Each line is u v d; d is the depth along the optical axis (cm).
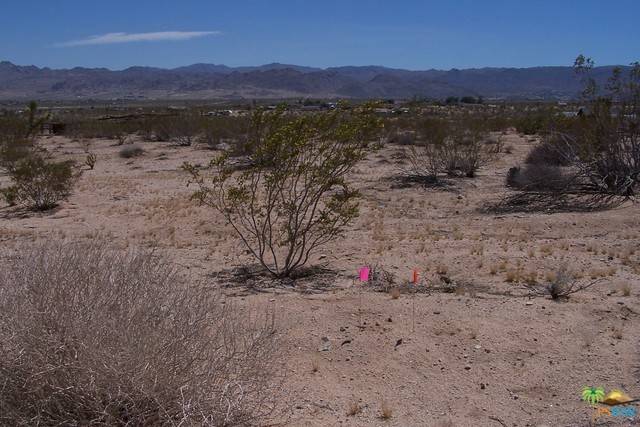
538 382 520
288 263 834
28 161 1567
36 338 361
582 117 1538
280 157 834
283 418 454
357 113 852
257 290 753
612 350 568
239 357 430
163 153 2770
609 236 1023
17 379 365
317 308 676
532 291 730
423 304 682
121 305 392
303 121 838
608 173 1363
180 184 1797
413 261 878
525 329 612
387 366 550
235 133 2845
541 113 3189
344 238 1049
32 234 1133
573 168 1553
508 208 1309
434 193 1529
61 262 425
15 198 1505
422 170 1823
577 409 479
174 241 1055
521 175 1526
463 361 557
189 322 402
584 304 678
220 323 493
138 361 357
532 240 1011
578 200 1334
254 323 561
